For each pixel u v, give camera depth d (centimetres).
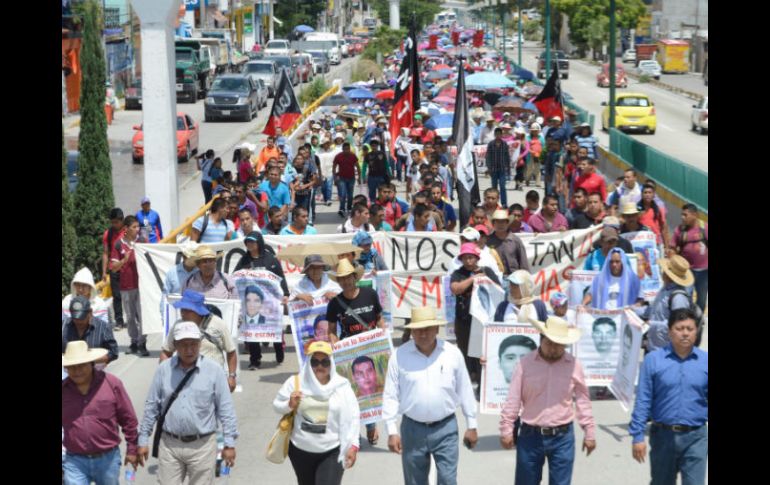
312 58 8631
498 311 1173
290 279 1566
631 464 1050
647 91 8356
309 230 1661
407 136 3334
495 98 5556
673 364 808
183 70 6156
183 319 998
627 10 11681
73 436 822
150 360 1491
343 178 2678
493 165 2677
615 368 1238
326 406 846
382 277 1375
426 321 851
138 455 852
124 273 1493
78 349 810
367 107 5253
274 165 2164
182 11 7381
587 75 9800
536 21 16312
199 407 844
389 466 1060
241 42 10125
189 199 3155
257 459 1082
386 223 1825
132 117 5247
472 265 1234
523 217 1738
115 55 5462
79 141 1973
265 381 1380
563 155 2584
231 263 1595
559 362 842
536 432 841
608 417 1205
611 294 1281
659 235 1681
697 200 2350
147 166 2150
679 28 11244
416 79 2384
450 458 863
